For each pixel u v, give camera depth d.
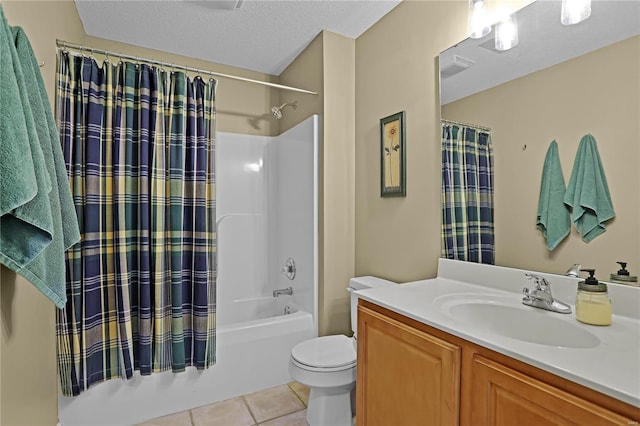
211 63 2.72
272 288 2.94
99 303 1.75
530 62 1.33
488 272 1.48
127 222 1.83
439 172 1.71
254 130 2.91
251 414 1.87
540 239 1.30
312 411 1.73
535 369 0.81
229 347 2.03
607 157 1.11
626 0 1.07
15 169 0.79
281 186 2.85
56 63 1.67
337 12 2.05
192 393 1.94
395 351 1.22
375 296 1.37
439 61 1.70
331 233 2.28
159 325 1.86
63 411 1.67
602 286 1.04
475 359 0.95
